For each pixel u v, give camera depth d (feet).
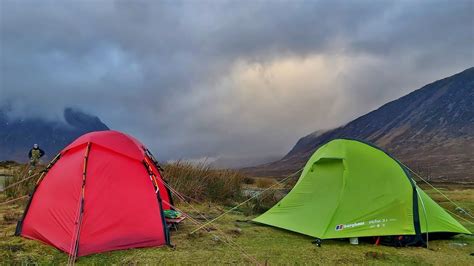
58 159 11.62
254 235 12.39
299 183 14.26
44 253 9.80
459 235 13.62
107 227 10.28
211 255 10.03
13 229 11.93
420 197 12.62
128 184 10.89
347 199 12.32
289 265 9.45
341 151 13.24
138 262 9.29
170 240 11.35
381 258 10.37
